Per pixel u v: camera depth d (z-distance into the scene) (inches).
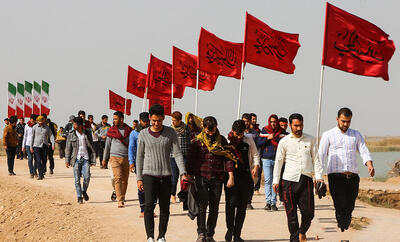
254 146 507.2
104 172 1300.4
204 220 481.7
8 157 1210.6
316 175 470.3
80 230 586.9
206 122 480.1
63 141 1734.7
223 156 485.7
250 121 714.2
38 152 1101.1
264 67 952.9
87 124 1250.0
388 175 1354.6
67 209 720.3
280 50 959.0
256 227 593.9
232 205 495.5
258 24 941.2
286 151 478.3
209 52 1043.9
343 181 505.4
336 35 871.7
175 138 481.7
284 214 684.7
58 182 1064.2
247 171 501.7
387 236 556.7
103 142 1459.2
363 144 506.6
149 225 468.8
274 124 708.7
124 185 735.7
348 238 538.9
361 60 882.1
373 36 874.8
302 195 471.2
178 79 1192.2
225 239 505.7
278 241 516.4
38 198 828.6
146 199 469.4
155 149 472.7
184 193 488.4
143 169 477.1
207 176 479.5
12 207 812.0
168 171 476.7
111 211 703.1
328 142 511.2
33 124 1152.8
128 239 532.4
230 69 1059.9
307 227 478.6
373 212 768.3
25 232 665.0
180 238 533.6
